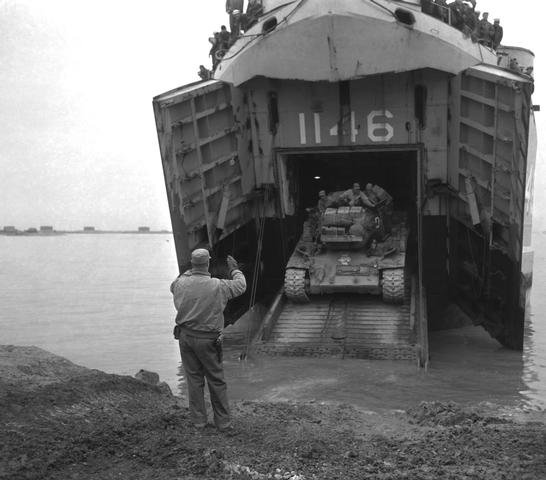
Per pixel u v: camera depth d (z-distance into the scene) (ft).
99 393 23.90
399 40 44.24
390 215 53.42
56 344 49.16
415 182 58.85
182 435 19.84
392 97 48.29
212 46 56.44
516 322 47.01
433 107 47.83
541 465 17.65
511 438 20.38
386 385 36.42
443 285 53.21
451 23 50.11
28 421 20.38
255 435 19.99
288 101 49.90
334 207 51.16
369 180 64.95
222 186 50.72
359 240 47.78
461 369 40.60
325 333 45.16
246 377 38.37
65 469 17.46
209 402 26.32
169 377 39.11
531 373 39.86
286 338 45.34
